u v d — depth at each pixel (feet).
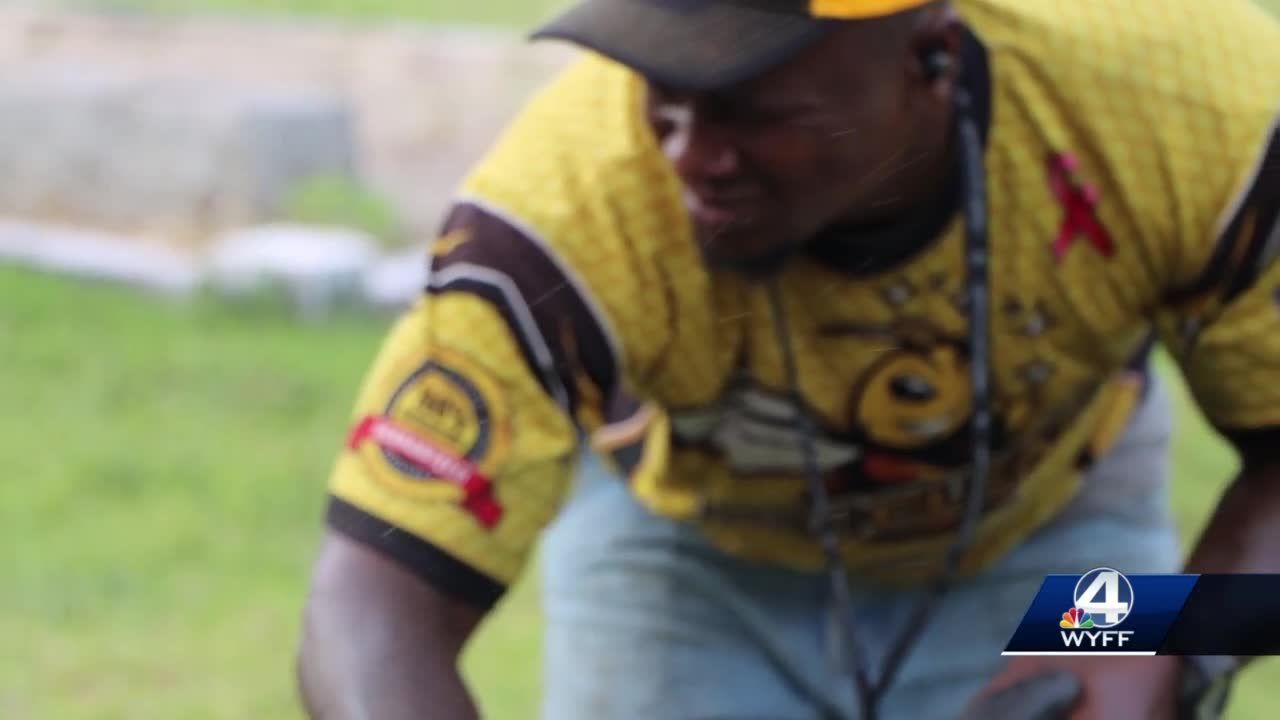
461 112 70.49
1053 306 18.01
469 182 17.92
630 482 20.85
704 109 16.21
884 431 18.75
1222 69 17.54
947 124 17.22
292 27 80.12
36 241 55.83
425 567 17.25
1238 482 18.45
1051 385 18.67
